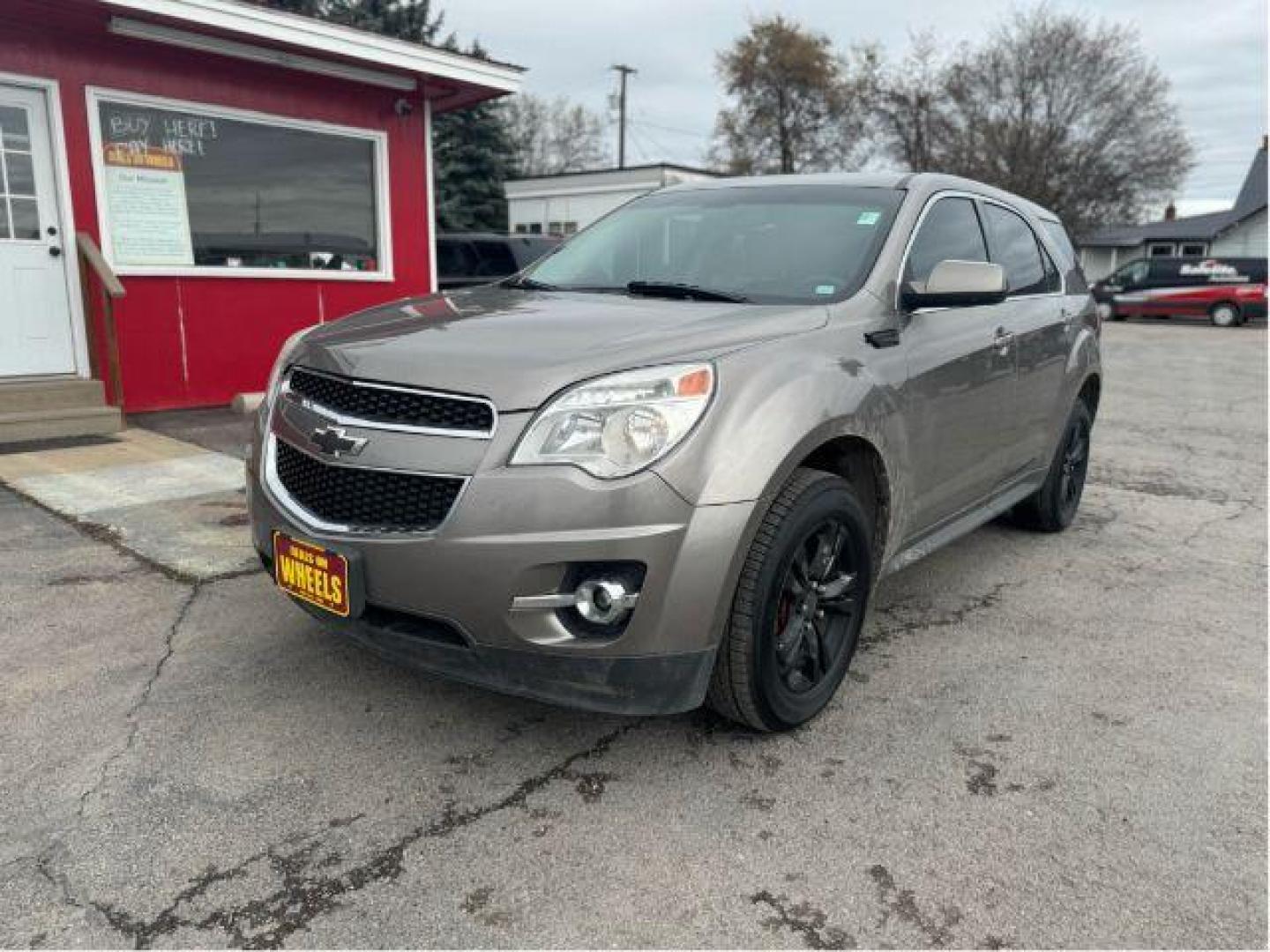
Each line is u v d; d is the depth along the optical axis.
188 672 3.30
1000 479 4.41
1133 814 2.62
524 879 2.29
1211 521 5.82
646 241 3.93
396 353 2.78
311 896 2.21
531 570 2.44
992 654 3.69
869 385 3.06
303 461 2.90
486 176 30.36
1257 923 2.21
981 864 2.39
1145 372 14.92
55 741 2.83
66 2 6.54
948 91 37.09
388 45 8.30
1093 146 35.22
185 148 7.91
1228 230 41.72
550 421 2.49
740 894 2.26
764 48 40.91
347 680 3.27
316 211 8.91
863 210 3.73
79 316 7.47
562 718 3.05
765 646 2.73
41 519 4.98
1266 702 3.34
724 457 2.55
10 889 2.20
